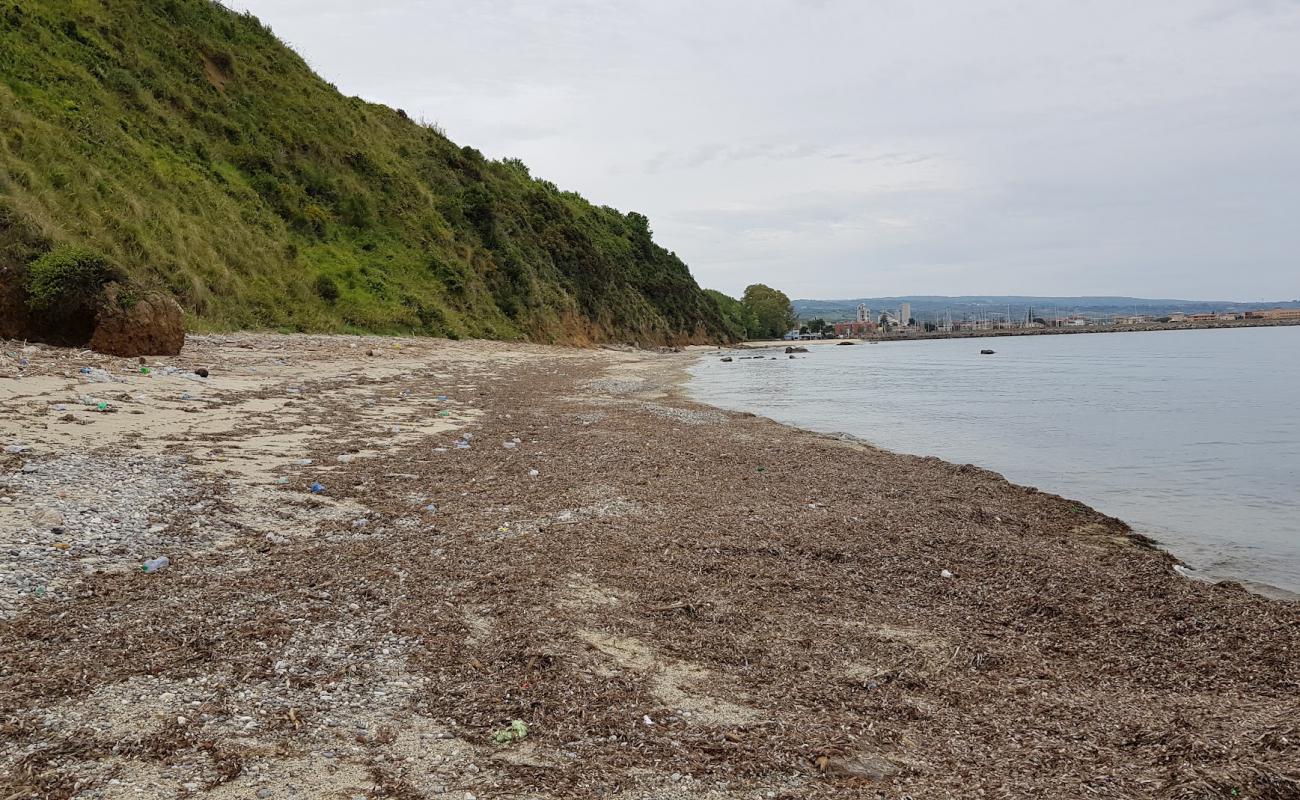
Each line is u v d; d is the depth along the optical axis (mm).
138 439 11094
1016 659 6148
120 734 4152
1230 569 9094
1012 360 60750
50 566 6355
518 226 62219
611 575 7449
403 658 5379
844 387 33875
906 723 4984
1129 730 4922
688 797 3980
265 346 25875
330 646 5469
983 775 4320
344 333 34281
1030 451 17125
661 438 16312
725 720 4859
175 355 19734
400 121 61531
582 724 4664
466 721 4617
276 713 4531
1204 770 4297
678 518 9727
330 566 7121
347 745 4270
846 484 12531
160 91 35969
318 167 43938
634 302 76062
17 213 19281
